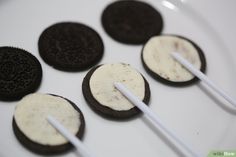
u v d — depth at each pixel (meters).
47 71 0.31
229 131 0.30
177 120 0.30
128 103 0.29
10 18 0.33
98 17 0.35
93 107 0.29
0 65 0.30
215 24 0.35
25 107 0.28
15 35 0.33
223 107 0.31
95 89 0.30
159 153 0.29
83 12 0.35
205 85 0.32
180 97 0.31
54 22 0.34
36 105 0.28
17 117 0.27
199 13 0.36
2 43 0.32
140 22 0.35
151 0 0.37
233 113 0.31
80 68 0.31
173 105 0.31
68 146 0.27
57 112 0.28
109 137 0.29
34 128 0.27
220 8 0.36
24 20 0.34
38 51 0.32
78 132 0.28
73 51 0.32
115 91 0.30
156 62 0.32
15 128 0.27
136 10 0.35
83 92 0.30
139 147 0.29
